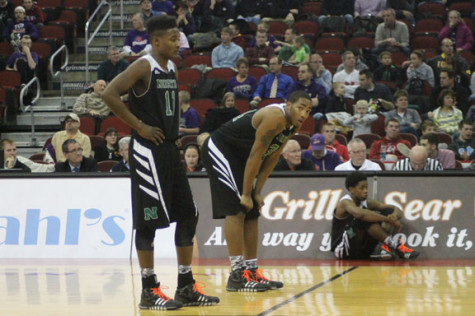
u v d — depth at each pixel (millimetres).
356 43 26766
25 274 11844
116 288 10164
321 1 30891
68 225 14539
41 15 28922
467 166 17938
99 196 14617
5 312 8258
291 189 14289
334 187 14219
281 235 14109
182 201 8805
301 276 11344
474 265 12797
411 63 23453
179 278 8766
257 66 24422
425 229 14008
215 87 23109
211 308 8500
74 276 11539
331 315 7836
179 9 28234
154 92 8539
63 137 19328
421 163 15195
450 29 26578
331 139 18266
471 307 8297
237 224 9914
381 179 14242
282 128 9633
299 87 21922
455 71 22891
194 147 16031
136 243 8656
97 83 22562
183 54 26875
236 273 9906
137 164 8594
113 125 21703
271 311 8172
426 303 8594
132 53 26281
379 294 9336
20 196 14750
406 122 20547
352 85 22953
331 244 13758
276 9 29859
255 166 9641
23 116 24797
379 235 13461
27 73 25625
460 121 19562
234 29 26625
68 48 28734
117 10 30656
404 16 28500
